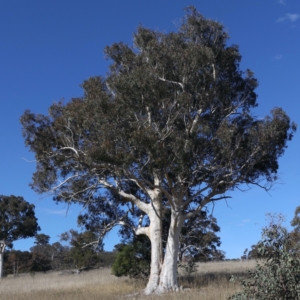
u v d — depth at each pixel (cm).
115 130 2134
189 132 2205
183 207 2456
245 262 4659
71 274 4788
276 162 2520
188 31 2420
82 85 2366
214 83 2364
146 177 2628
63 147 2394
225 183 2459
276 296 1001
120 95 2184
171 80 2291
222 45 2445
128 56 2419
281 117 2339
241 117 2481
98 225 2903
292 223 3744
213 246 3509
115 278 3472
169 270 2416
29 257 7462
